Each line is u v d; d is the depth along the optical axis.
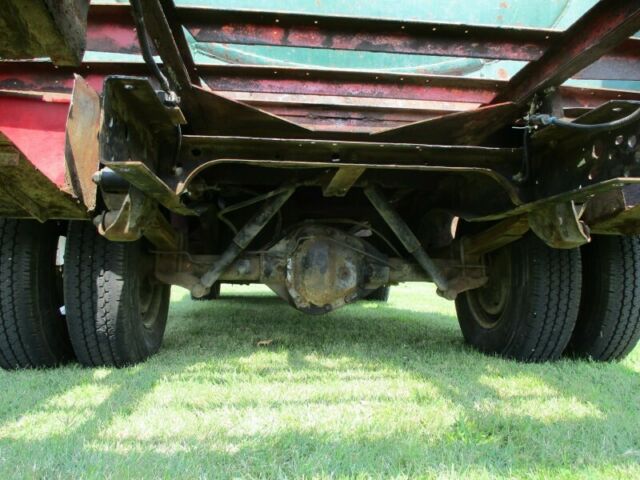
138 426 1.47
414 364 2.35
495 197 2.32
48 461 1.21
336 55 2.67
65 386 1.92
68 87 2.05
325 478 1.15
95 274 2.16
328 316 4.29
